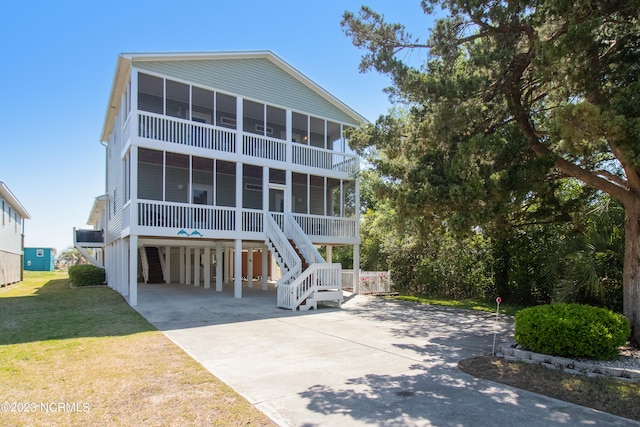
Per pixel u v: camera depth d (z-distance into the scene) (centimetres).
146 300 1363
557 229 1241
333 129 1866
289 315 1098
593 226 917
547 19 636
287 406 425
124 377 515
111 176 1941
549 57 595
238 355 649
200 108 1636
